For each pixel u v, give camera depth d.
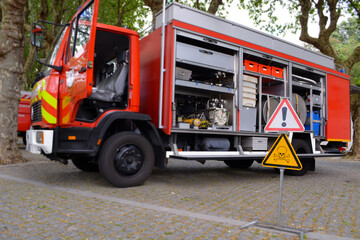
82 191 4.59
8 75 7.63
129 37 5.27
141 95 5.93
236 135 6.21
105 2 18.78
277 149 3.41
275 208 4.09
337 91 8.66
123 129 5.43
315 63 7.97
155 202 4.11
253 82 6.48
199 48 5.56
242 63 6.18
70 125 4.76
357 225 3.46
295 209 4.09
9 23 7.63
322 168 9.52
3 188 4.63
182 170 7.71
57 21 14.68
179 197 4.49
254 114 6.46
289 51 7.23
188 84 5.38
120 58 5.43
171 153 5.26
